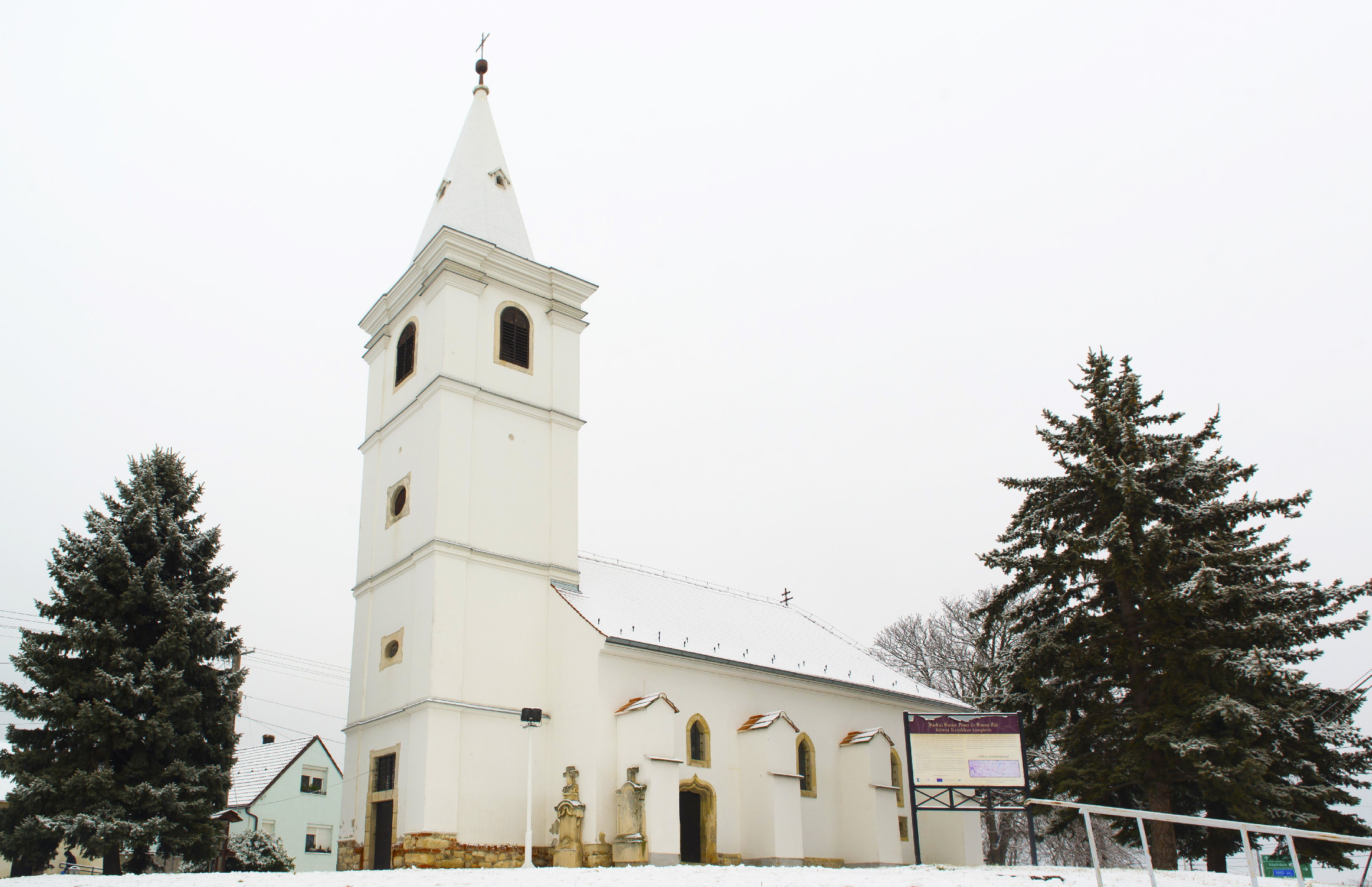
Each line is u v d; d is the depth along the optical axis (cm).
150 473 2773
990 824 5056
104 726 2406
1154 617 2784
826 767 3581
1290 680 2766
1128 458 2948
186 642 2558
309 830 5056
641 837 2783
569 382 3688
